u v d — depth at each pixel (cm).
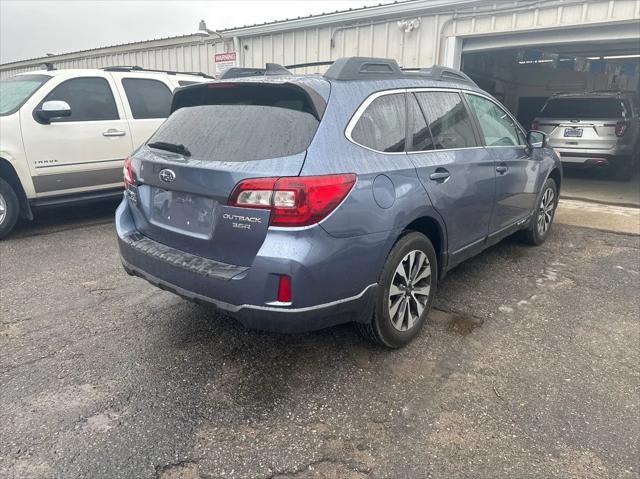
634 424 248
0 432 238
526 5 774
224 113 292
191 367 298
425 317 336
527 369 297
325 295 255
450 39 866
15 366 296
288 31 1088
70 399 265
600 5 711
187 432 241
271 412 257
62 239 560
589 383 283
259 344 325
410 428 245
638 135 1070
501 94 1582
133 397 268
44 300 390
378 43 959
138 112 646
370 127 288
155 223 304
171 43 1320
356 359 308
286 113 272
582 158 959
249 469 219
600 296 406
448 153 345
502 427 246
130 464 220
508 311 378
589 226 624
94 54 1552
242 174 247
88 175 598
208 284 261
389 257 292
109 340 329
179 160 279
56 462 220
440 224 332
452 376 290
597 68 1719
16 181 559
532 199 491
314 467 220
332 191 249
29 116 548
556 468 220
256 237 246
